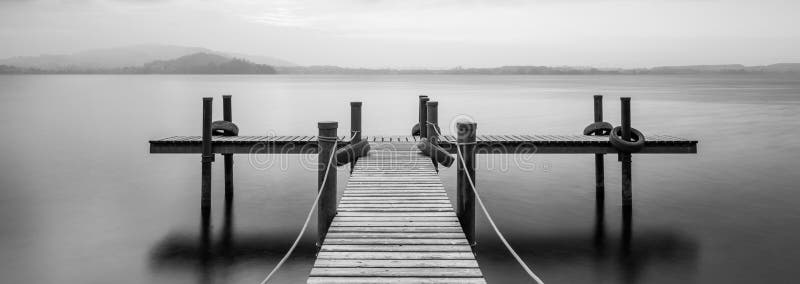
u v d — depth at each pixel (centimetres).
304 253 1072
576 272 970
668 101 5900
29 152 2386
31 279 945
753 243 1116
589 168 2030
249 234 1195
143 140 2783
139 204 1461
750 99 6194
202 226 1254
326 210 813
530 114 4225
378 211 821
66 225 1263
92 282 934
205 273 972
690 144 1295
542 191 1631
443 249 661
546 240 1149
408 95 7275
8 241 1145
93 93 8038
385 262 617
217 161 2194
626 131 1310
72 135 2981
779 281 923
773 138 2784
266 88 10138
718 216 1322
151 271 983
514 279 939
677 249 1088
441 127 3197
